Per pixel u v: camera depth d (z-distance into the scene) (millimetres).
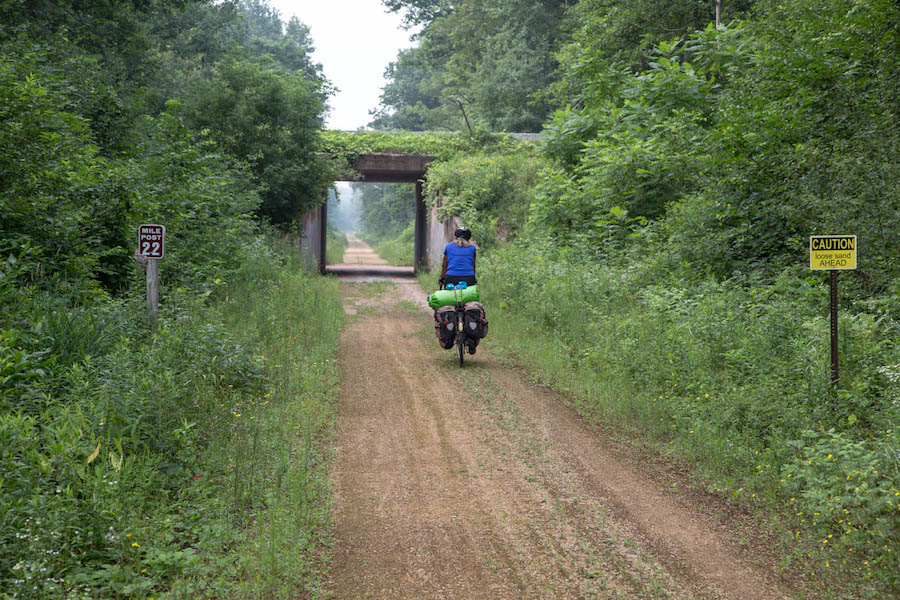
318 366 9148
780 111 10758
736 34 16031
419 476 5773
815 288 8945
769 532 4723
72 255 8445
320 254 32406
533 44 40000
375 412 7602
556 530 4777
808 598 3877
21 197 8102
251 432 6129
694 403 6965
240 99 21703
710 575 4160
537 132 39625
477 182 24125
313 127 23391
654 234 13391
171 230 11531
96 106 13953
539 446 6543
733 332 8234
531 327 11977
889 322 7328
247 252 15008
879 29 10422
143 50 26516
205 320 8727
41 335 6133
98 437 4902
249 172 20125
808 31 11398
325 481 5473
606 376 8562
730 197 11266
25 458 4391
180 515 4637
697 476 5738
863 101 9914
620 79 20312
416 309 16188
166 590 3811
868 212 8133
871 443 5438
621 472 5906
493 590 3965
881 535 4219
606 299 11609
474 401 8070
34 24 18109
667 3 23094
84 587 3648
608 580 4090
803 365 6699
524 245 18609
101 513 4051
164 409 5512
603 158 15875
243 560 4051
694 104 16438
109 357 6125
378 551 4426
